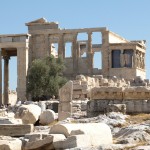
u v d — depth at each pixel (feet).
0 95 432.25
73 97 286.05
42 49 448.65
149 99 160.76
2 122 145.07
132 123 130.31
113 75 433.48
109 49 436.76
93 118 144.36
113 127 124.26
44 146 93.35
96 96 166.40
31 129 125.39
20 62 429.79
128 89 163.12
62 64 400.26
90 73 436.35
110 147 82.23
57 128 96.68
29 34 435.94
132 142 92.12
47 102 253.44
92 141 90.68
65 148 88.63
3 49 440.45
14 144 95.50
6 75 445.37
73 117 168.25
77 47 447.42
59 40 445.78
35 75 388.78
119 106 157.79
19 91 420.77
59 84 385.91
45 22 451.12
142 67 464.24
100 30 439.22
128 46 433.48
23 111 162.20
